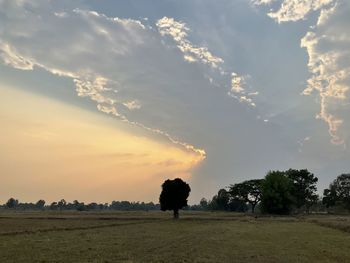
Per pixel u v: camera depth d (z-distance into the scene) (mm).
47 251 35281
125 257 31812
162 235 55688
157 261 29797
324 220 105188
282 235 58094
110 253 34344
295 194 198375
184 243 44188
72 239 47750
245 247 40969
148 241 45969
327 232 64938
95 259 30375
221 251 37125
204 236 54594
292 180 194625
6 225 78000
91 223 86562
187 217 129625
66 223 86438
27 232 57688
